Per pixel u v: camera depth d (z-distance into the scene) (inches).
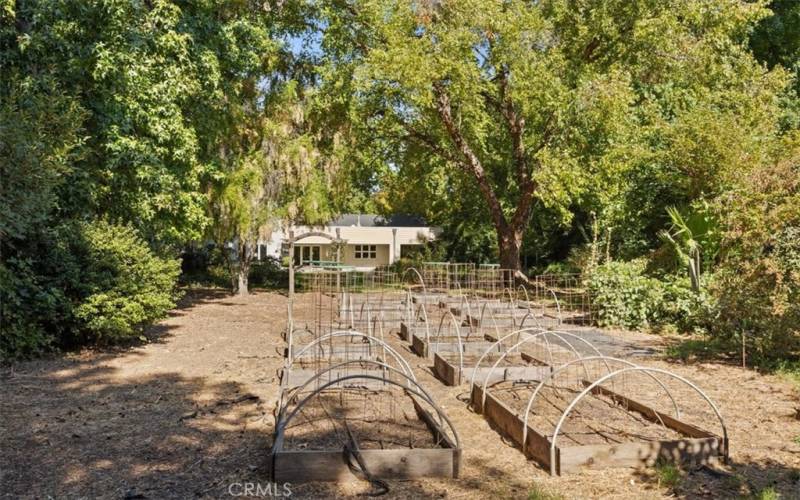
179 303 658.8
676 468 175.5
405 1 617.6
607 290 475.5
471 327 426.3
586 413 228.4
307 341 404.2
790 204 315.9
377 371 300.2
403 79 589.9
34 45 396.2
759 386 281.7
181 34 489.7
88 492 161.9
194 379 294.4
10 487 165.2
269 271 976.9
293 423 217.6
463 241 1269.7
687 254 485.1
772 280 317.4
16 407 241.8
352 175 826.2
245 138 745.0
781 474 174.2
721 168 537.0
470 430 215.8
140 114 447.2
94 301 344.5
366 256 1540.4
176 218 508.7
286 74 807.7
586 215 956.0
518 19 615.2
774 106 669.9
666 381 291.1
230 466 179.0
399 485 165.6
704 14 657.0
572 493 160.9
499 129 783.1
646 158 636.1
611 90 606.2
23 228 267.0
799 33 796.6
